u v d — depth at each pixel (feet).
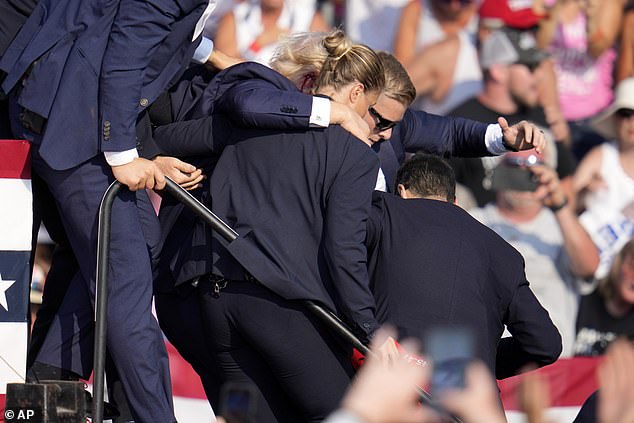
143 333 47.57
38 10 48.55
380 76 49.24
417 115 61.93
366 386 22.08
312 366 47.26
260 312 46.88
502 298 49.73
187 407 77.77
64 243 53.83
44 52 46.83
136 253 47.75
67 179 47.39
